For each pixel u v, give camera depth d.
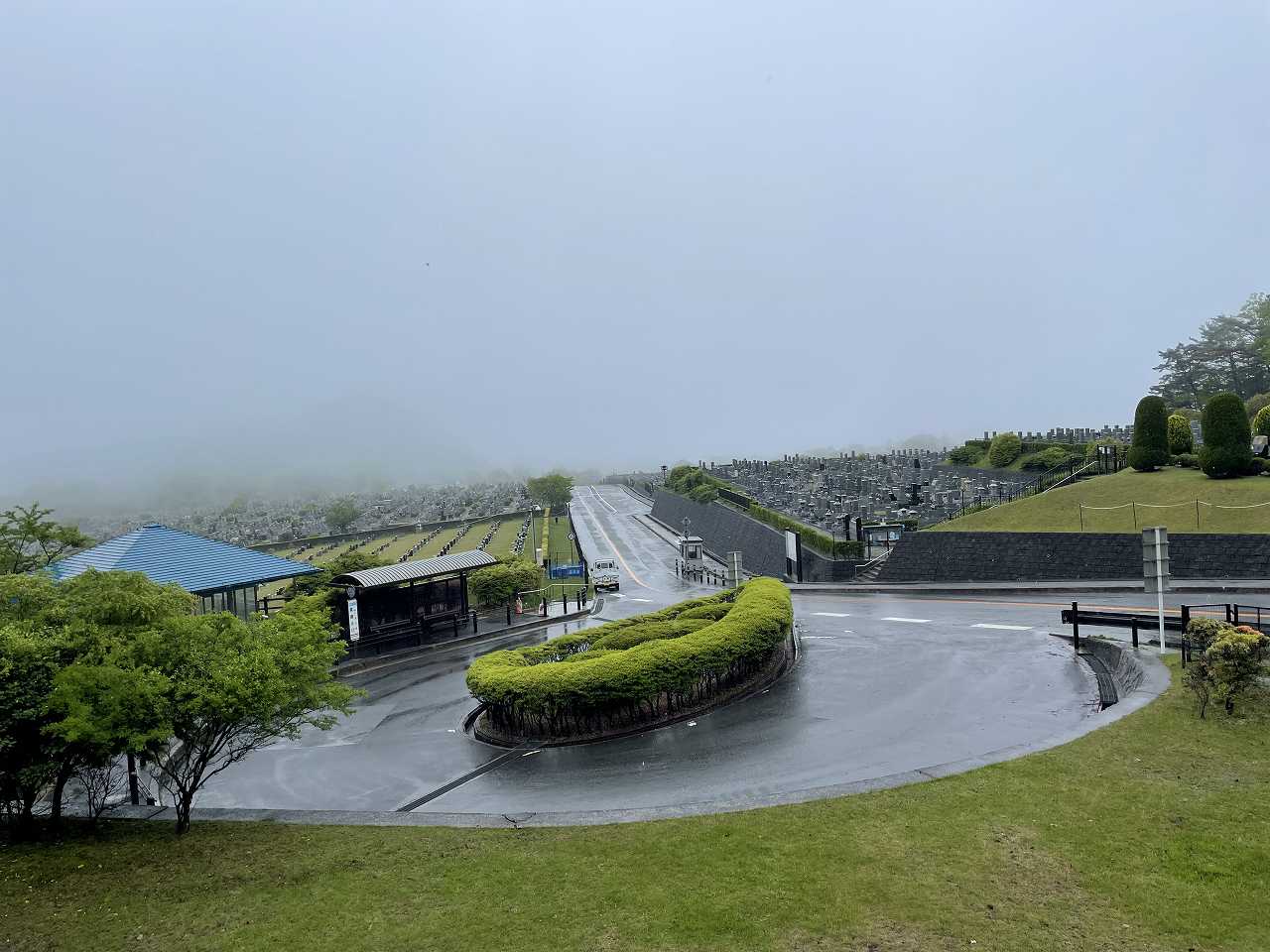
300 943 7.11
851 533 38.47
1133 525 30.14
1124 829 8.32
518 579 33.78
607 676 15.35
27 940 7.36
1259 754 10.12
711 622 20.84
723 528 55.97
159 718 9.30
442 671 23.53
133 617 10.43
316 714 18.75
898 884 7.45
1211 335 65.25
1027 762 10.47
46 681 9.36
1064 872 7.53
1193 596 24.19
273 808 12.59
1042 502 34.66
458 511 87.62
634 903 7.39
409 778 14.05
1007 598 27.77
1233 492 29.86
